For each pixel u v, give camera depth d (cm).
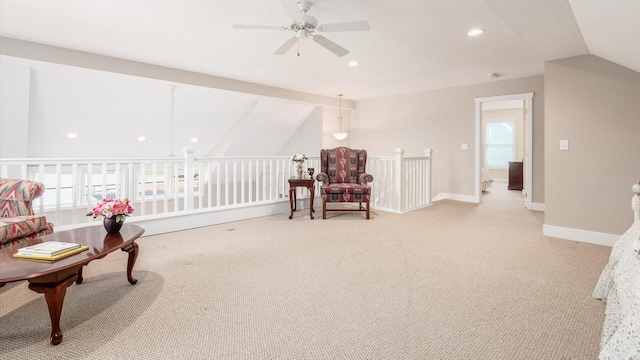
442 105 637
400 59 427
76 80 453
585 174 342
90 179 350
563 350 158
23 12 283
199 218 423
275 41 356
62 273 164
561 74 351
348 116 796
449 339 168
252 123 691
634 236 176
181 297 216
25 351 157
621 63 309
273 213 509
